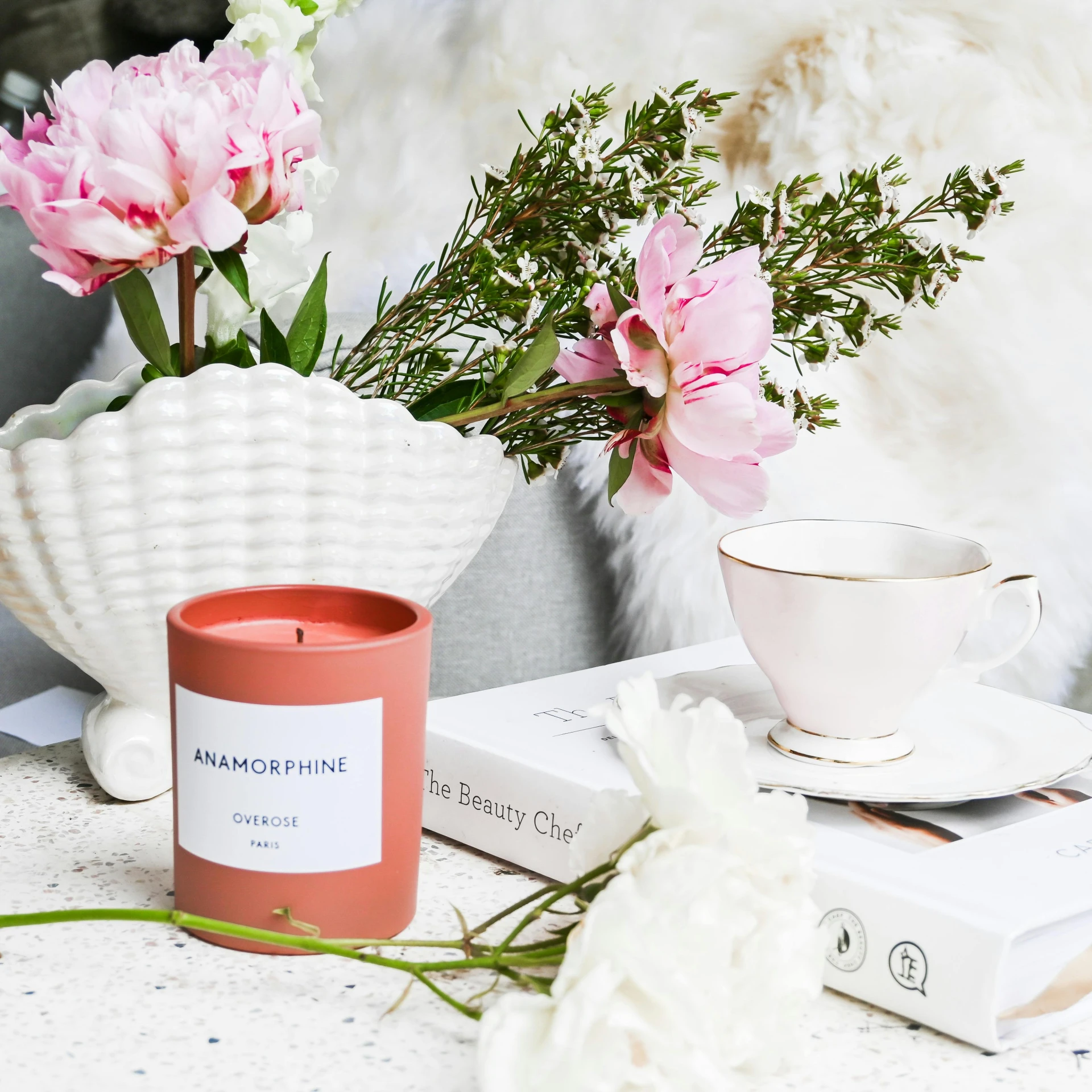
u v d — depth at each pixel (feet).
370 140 2.58
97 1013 1.12
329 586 1.38
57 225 1.25
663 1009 0.89
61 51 2.52
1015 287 2.33
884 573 1.61
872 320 1.73
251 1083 1.01
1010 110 2.28
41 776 1.78
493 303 1.69
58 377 2.62
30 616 1.55
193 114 1.26
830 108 2.35
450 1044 1.09
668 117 1.62
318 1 1.66
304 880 1.20
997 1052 1.07
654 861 0.96
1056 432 2.34
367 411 1.46
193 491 1.43
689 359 1.42
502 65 2.48
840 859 1.17
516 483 2.39
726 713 1.03
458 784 1.49
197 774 1.20
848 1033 1.11
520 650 2.45
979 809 1.34
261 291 1.55
